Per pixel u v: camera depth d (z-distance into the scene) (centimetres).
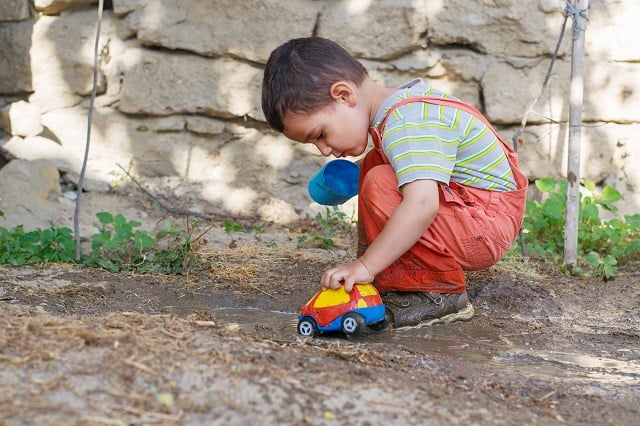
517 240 283
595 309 242
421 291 225
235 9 313
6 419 151
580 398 181
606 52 315
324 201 238
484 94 315
